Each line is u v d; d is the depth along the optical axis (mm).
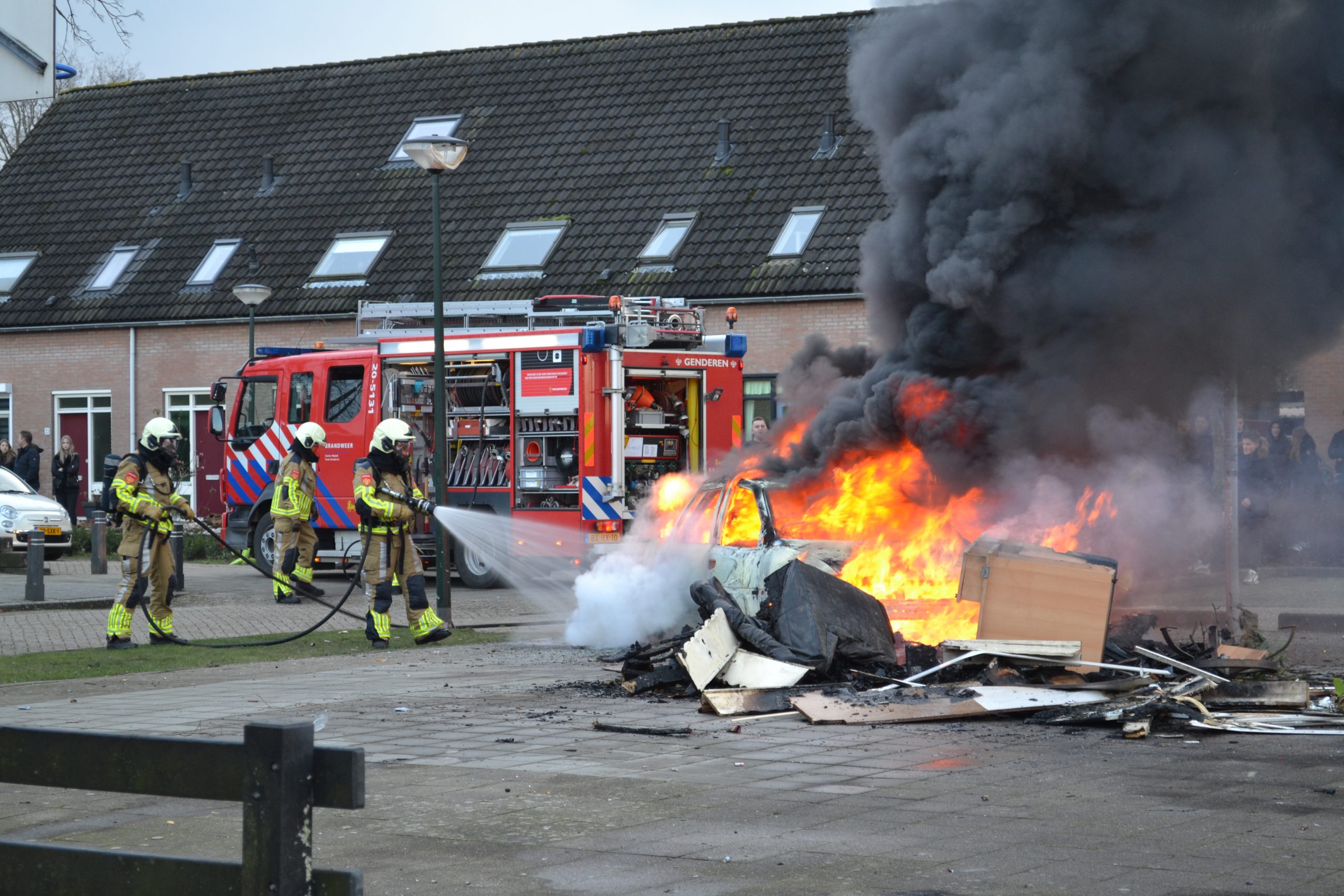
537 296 24719
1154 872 5000
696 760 7273
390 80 30688
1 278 29750
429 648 12656
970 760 7191
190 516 13289
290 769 3205
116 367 28406
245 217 28844
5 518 22109
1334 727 7996
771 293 23172
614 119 27516
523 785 6660
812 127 25750
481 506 17859
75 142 32094
